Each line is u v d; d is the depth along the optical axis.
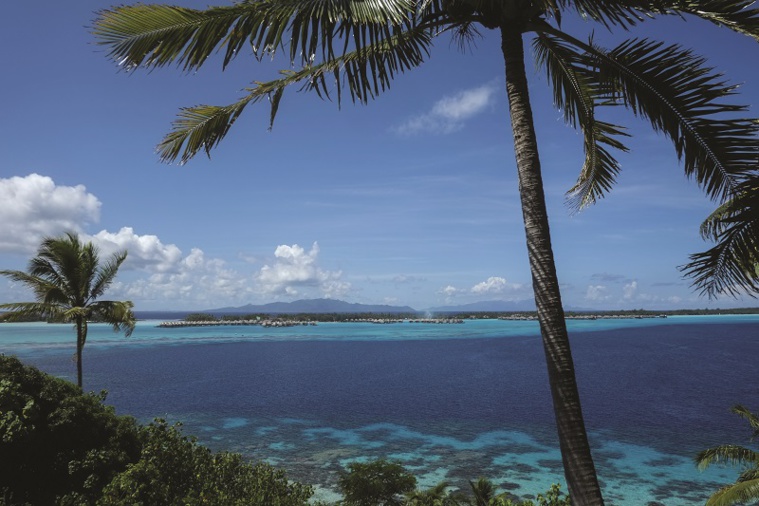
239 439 32.53
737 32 5.02
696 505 21.23
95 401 13.48
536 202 5.31
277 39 4.71
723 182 5.35
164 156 6.45
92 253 22.41
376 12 4.38
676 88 5.46
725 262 4.98
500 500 15.59
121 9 4.52
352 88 6.31
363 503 17.58
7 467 10.62
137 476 9.94
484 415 40.88
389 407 44.12
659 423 37.69
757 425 15.34
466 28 7.34
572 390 4.93
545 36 6.64
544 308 5.10
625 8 5.34
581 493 4.70
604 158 7.87
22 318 20.45
